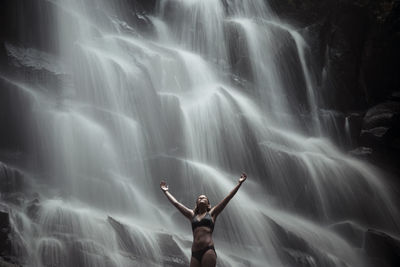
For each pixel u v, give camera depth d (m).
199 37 27.59
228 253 15.23
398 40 24.62
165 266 12.89
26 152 17.02
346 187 20.00
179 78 23.22
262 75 25.62
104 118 17.98
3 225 11.84
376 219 20.05
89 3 24.81
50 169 16.69
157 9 28.30
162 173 17.64
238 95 23.78
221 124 20.92
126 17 26.45
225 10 28.88
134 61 21.45
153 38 26.52
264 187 19.73
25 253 11.88
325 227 19.03
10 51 19.02
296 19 29.42
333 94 26.02
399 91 25.23
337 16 27.08
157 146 18.97
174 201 8.11
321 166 20.02
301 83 26.09
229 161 20.28
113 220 13.23
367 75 25.58
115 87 19.45
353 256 17.23
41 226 12.62
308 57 26.92
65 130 16.95
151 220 16.33
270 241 16.14
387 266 16.44
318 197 19.58
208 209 8.04
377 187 20.70
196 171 17.95
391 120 22.44
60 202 14.43
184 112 20.44
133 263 12.56
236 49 26.45
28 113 17.30
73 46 20.20
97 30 23.23
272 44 26.08
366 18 26.22
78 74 19.45
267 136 21.39
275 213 18.61
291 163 19.64
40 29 21.56
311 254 15.95
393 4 25.12
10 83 17.41
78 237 12.53
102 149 17.34
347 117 24.41
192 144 19.98
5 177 14.78
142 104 19.33
